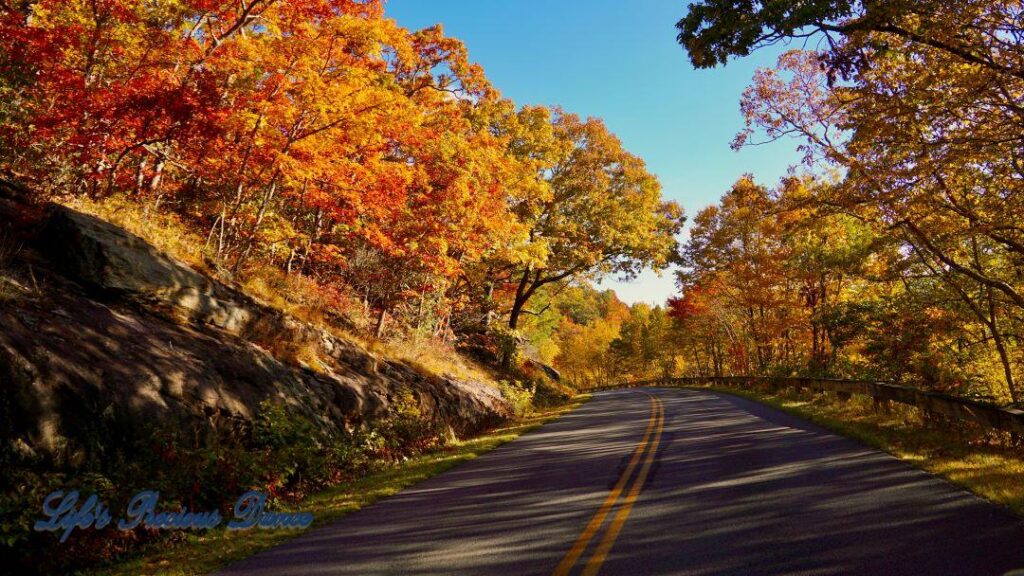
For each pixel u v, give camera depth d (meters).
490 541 6.02
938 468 7.67
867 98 11.87
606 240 35.28
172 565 5.96
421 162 19.16
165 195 18.70
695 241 38.19
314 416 11.85
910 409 13.20
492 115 30.69
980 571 4.34
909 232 15.56
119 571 5.84
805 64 16.58
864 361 23.72
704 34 9.42
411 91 24.47
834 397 17.86
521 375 36.22
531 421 21.23
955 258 17.58
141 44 13.85
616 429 15.60
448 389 20.20
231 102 14.17
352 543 6.37
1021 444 8.69
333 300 19.33
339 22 13.85
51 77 11.80
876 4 8.84
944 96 10.94
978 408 9.31
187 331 11.19
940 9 9.09
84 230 10.60
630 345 82.19
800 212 16.89
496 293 43.09
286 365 12.80
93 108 11.61
